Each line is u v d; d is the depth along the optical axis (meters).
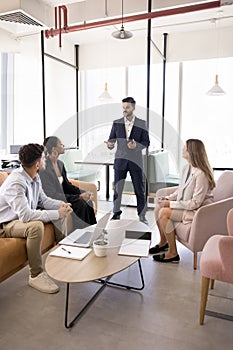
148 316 1.84
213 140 4.86
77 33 4.80
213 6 3.11
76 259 1.79
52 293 2.06
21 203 2.10
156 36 4.82
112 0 3.52
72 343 1.59
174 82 4.95
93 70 5.51
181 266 2.52
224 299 2.03
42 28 3.57
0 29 4.48
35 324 1.75
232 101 4.66
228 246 1.59
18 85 5.09
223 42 4.48
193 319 1.81
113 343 1.60
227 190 2.65
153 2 3.37
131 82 5.28
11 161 4.14
